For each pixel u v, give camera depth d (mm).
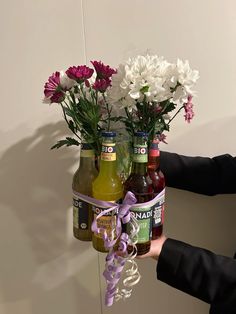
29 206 1191
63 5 1047
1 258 1245
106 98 864
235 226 1185
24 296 1282
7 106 1116
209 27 1052
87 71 812
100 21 1056
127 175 888
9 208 1197
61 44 1070
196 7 1040
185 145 1144
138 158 787
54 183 1167
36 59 1081
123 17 1053
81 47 1072
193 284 841
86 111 841
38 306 1290
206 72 1084
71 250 1224
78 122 872
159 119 864
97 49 1072
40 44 1072
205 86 1096
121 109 871
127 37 1064
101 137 851
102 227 827
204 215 1183
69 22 1057
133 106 805
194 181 1050
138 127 849
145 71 763
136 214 789
